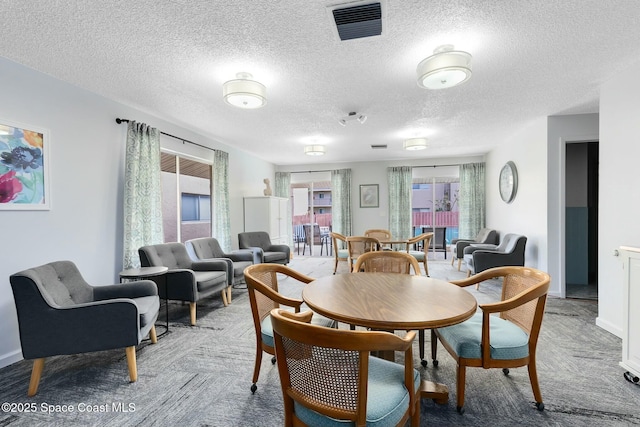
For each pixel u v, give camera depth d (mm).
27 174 2445
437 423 1600
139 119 3545
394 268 2746
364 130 4484
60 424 1623
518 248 4227
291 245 7500
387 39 2092
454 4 1739
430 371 2121
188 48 2199
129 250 3246
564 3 1743
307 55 2305
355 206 7367
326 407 1073
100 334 1979
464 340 1666
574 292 4055
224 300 3715
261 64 2441
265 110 3561
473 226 6543
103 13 1795
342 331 950
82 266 2885
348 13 1806
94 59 2348
